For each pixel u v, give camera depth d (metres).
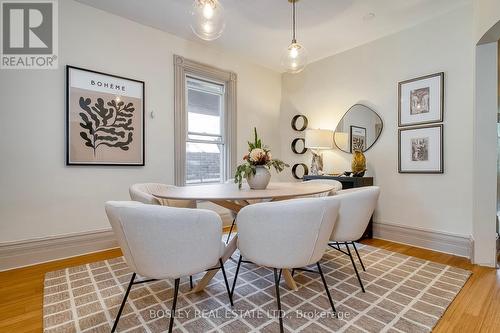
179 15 2.83
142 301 1.68
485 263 2.29
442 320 1.47
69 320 1.47
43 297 1.74
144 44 3.02
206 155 3.76
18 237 2.29
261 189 2.03
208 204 3.60
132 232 1.16
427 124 2.83
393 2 2.55
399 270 2.18
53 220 2.46
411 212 2.97
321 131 3.59
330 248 2.75
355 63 3.52
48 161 2.43
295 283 1.94
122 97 2.85
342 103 3.68
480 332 1.37
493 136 2.29
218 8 1.93
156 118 3.12
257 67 4.25
